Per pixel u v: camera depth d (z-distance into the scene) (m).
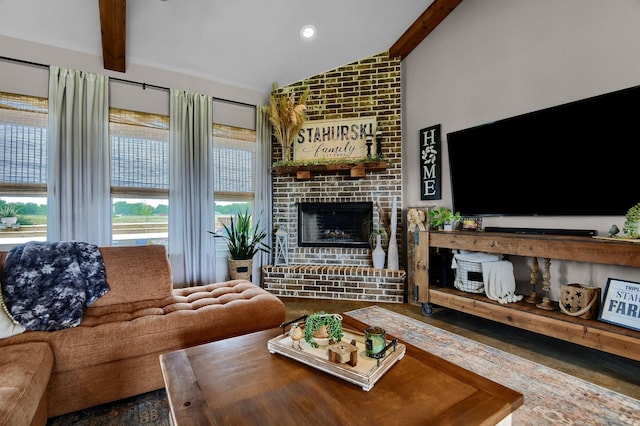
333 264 4.02
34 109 2.85
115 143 3.24
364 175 3.76
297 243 4.13
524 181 2.66
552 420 1.50
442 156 3.46
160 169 3.48
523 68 2.73
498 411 0.93
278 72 3.98
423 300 3.05
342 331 1.46
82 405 1.57
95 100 3.09
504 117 2.88
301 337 1.37
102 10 2.60
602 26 2.26
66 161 2.90
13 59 2.78
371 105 3.97
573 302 2.17
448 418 0.90
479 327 2.74
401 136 3.90
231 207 4.02
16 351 1.39
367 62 3.99
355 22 3.41
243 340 1.45
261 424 0.87
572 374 1.93
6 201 2.76
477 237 2.61
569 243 2.06
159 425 1.51
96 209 3.06
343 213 4.17
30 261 1.87
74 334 1.60
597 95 2.26
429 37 3.59
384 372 1.15
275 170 3.99
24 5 2.62
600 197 2.22
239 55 3.61
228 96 3.96
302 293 3.81
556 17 2.51
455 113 3.32
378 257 3.70
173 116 3.51
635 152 2.05
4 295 1.71
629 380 1.86
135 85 3.36
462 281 2.85
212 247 3.72
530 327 2.26
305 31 3.42
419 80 3.73
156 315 1.86
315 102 4.12
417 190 3.76
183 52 3.41
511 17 2.82
